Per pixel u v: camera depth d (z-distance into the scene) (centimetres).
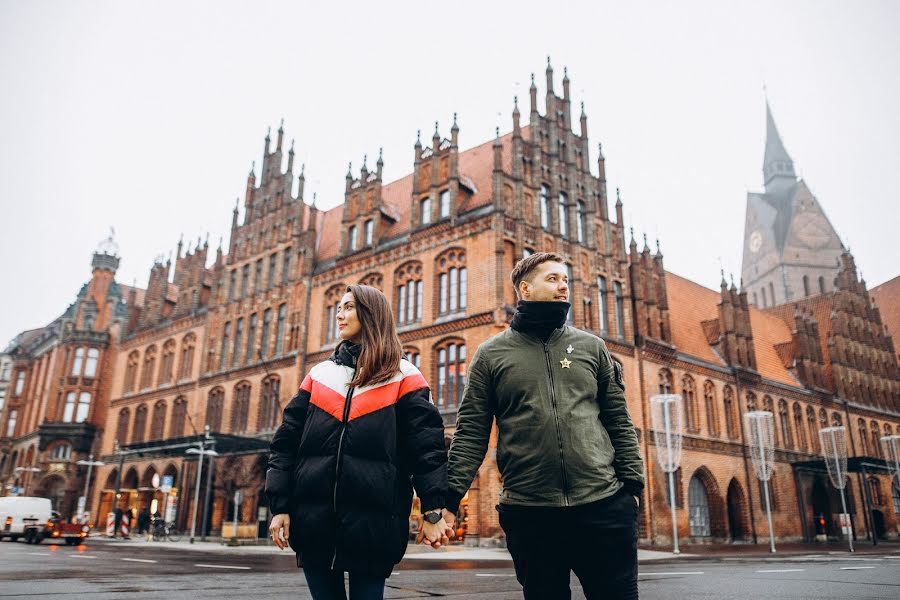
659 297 3806
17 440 6838
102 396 6078
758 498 3950
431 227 3241
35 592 834
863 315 5672
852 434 4969
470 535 2619
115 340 6231
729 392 4041
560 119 3622
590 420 367
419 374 375
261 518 3472
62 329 6316
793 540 4097
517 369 379
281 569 1392
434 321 3084
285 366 3819
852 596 795
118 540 3506
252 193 4622
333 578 337
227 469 3531
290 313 3912
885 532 4909
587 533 344
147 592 863
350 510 331
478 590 956
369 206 3669
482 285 2941
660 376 3588
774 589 904
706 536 3581
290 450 360
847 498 4722
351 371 364
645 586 985
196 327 4722
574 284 3309
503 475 373
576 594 1016
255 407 3931
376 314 376
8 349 7919
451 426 2836
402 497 352
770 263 8638
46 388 6494
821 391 4816
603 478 353
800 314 5253
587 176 3619
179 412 4597
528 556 352
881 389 5481
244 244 4509
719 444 3806
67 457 5888
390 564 337
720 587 949
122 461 4450
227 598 806
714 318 4572
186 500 4050
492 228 2969
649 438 3359
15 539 2956
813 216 8588
